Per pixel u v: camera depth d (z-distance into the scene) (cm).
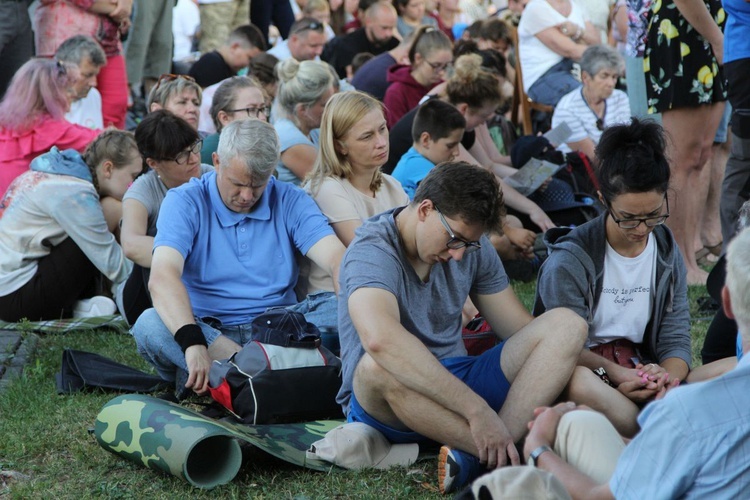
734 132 754
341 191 650
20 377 661
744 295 295
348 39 1427
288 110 834
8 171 888
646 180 469
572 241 510
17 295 798
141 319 605
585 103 1067
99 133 905
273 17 1596
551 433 360
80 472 509
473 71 921
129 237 707
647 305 516
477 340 547
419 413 461
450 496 460
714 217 955
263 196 630
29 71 894
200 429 474
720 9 853
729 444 284
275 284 626
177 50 1562
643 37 919
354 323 467
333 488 474
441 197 459
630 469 301
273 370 545
